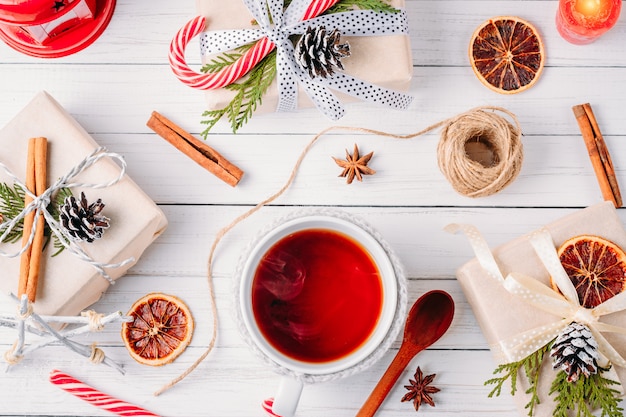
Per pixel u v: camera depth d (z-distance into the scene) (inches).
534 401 24.8
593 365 24.0
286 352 24.8
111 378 27.2
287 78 25.5
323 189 27.5
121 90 27.7
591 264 24.9
